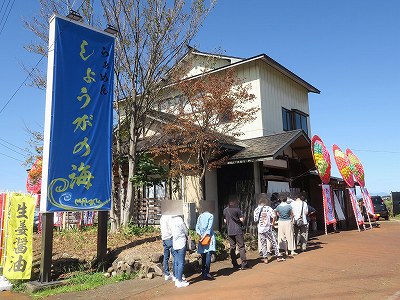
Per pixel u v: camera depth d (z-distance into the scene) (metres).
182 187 13.92
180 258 7.27
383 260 9.07
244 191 13.67
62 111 8.34
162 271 8.19
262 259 9.85
